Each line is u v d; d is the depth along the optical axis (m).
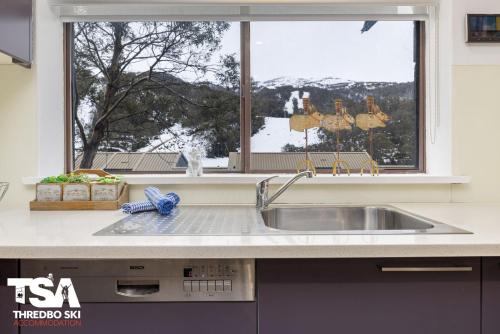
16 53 1.51
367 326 0.97
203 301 0.97
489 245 0.94
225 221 1.28
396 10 1.82
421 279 0.98
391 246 0.94
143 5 1.75
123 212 1.46
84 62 1.91
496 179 1.73
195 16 1.82
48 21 1.77
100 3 1.74
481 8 1.72
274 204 1.71
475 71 1.72
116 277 0.97
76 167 1.90
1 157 1.70
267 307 0.97
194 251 0.93
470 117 1.72
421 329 0.98
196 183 1.70
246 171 1.90
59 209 1.53
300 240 0.98
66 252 0.94
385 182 1.69
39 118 1.71
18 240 0.99
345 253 0.94
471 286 0.98
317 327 0.97
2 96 1.70
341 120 1.89
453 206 1.62
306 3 1.76
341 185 1.73
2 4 1.39
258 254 0.94
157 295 0.97
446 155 1.77
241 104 1.90
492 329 0.98
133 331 0.97
